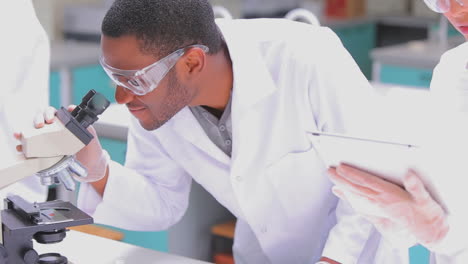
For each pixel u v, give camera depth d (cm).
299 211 187
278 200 185
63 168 149
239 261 211
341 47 178
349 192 147
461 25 158
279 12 610
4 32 207
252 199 183
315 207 188
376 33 651
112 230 266
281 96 175
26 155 144
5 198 168
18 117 204
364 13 663
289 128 177
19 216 157
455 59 171
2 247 148
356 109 171
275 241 193
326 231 193
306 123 175
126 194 189
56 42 493
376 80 453
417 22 624
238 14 598
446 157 138
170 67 154
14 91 209
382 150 135
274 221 188
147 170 197
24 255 152
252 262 208
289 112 176
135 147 197
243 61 169
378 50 455
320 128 175
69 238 186
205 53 159
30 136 143
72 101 444
